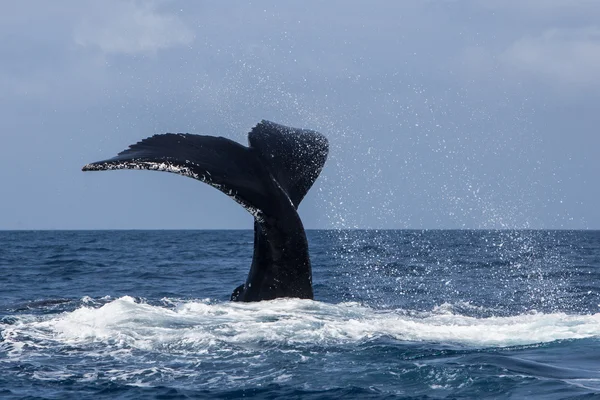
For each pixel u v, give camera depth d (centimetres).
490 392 3634
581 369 3988
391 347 4347
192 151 4681
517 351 4350
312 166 5031
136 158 4447
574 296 7612
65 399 3641
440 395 3616
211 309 5016
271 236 4925
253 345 4359
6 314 5434
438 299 7138
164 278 10156
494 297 7400
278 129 5178
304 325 4672
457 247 19800
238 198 4678
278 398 3628
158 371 4006
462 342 4538
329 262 12800
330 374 3934
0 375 3969
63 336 4647
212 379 3888
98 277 10294
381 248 18888
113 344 4434
